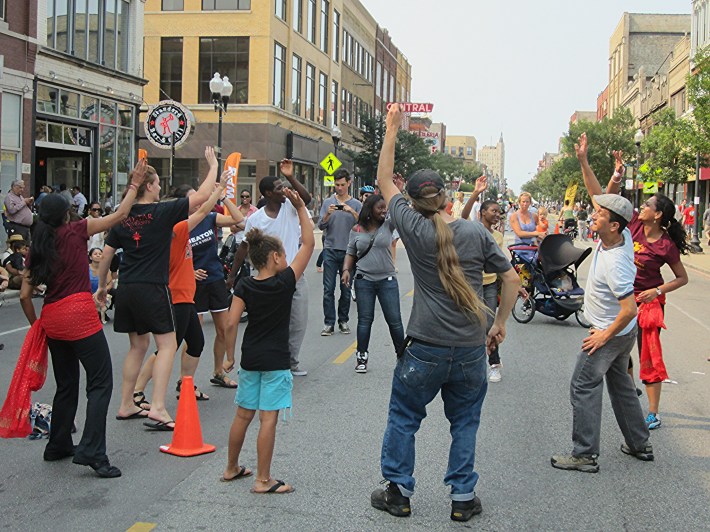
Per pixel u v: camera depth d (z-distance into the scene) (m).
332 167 35.38
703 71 31.88
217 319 8.71
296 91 49.56
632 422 6.46
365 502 5.44
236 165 13.49
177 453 6.43
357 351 9.68
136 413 7.51
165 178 44.56
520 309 14.45
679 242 7.36
